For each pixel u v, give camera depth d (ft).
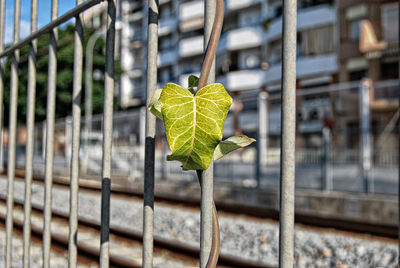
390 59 69.87
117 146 46.78
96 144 49.44
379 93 29.91
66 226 16.31
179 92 2.03
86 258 12.10
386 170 27.25
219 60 118.42
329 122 30.27
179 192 34.32
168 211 21.17
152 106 2.31
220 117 2.00
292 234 2.24
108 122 3.81
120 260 11.39
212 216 2.52
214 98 2.02
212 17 2.67
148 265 3.22
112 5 3.85
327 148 29.99
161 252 12.67
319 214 22.11
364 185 28.04
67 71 91.04
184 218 19.20
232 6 115.96
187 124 1.99
